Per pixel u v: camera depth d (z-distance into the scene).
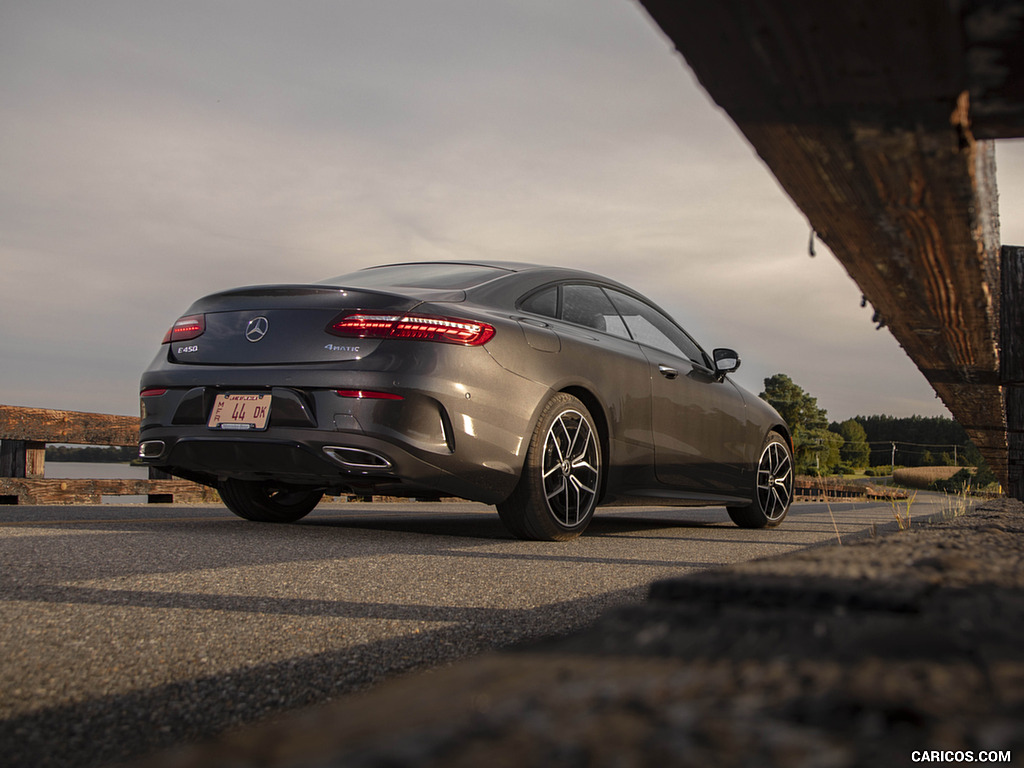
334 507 5.80
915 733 0.26
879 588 0.49
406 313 3.02
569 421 3.42
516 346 3.23
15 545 2.46
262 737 0.26
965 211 0.72
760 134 0.55
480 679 0.34
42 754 0.89
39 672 1.19
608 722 0.28
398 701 0.31
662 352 4.20
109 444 6.57
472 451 3.04
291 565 2.23
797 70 0.45
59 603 1.63
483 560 2.51
